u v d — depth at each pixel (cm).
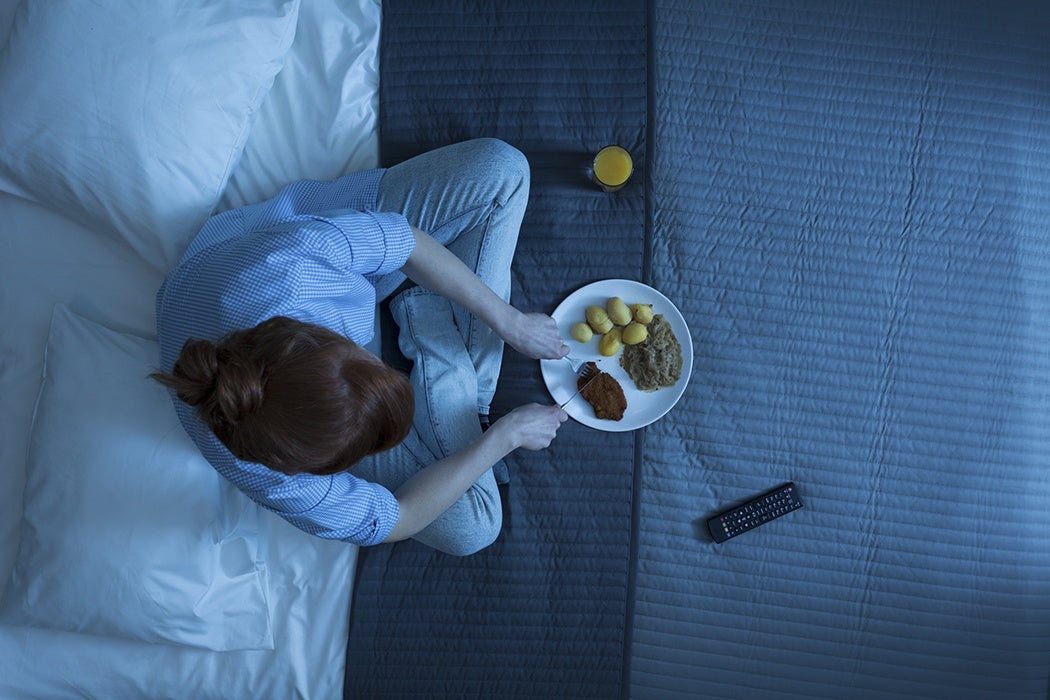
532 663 143
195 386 80
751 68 152
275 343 82
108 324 135
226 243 101
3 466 132
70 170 123
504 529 145
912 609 147
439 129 149
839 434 149
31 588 123
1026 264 152
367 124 146
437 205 134
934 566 148
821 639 147
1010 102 153
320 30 143
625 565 145
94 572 121
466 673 142
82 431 123
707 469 148
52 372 126
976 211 152
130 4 121
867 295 151
